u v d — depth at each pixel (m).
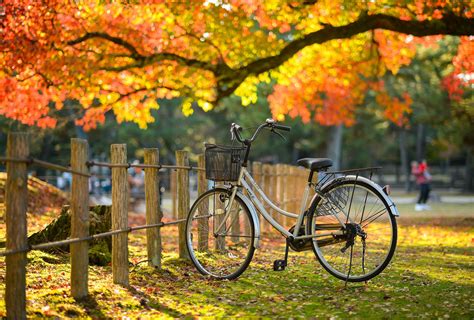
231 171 6.54
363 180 6.10
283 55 12.80
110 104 13.34
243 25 12.37
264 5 11.95
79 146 5.33
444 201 30.05
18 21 10.98
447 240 12.04
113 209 6.05
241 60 13.26
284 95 16.48
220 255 8.14
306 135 45.38
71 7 11.69
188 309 5.39
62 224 7.77
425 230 14.31
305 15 12.07
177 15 11.73
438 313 5.28
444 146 33.97
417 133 47.06
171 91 13.55
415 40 15.20
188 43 12.89
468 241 11.80
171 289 6.14
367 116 35.78
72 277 5.35
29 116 12.89
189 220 6.98
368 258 6.48
